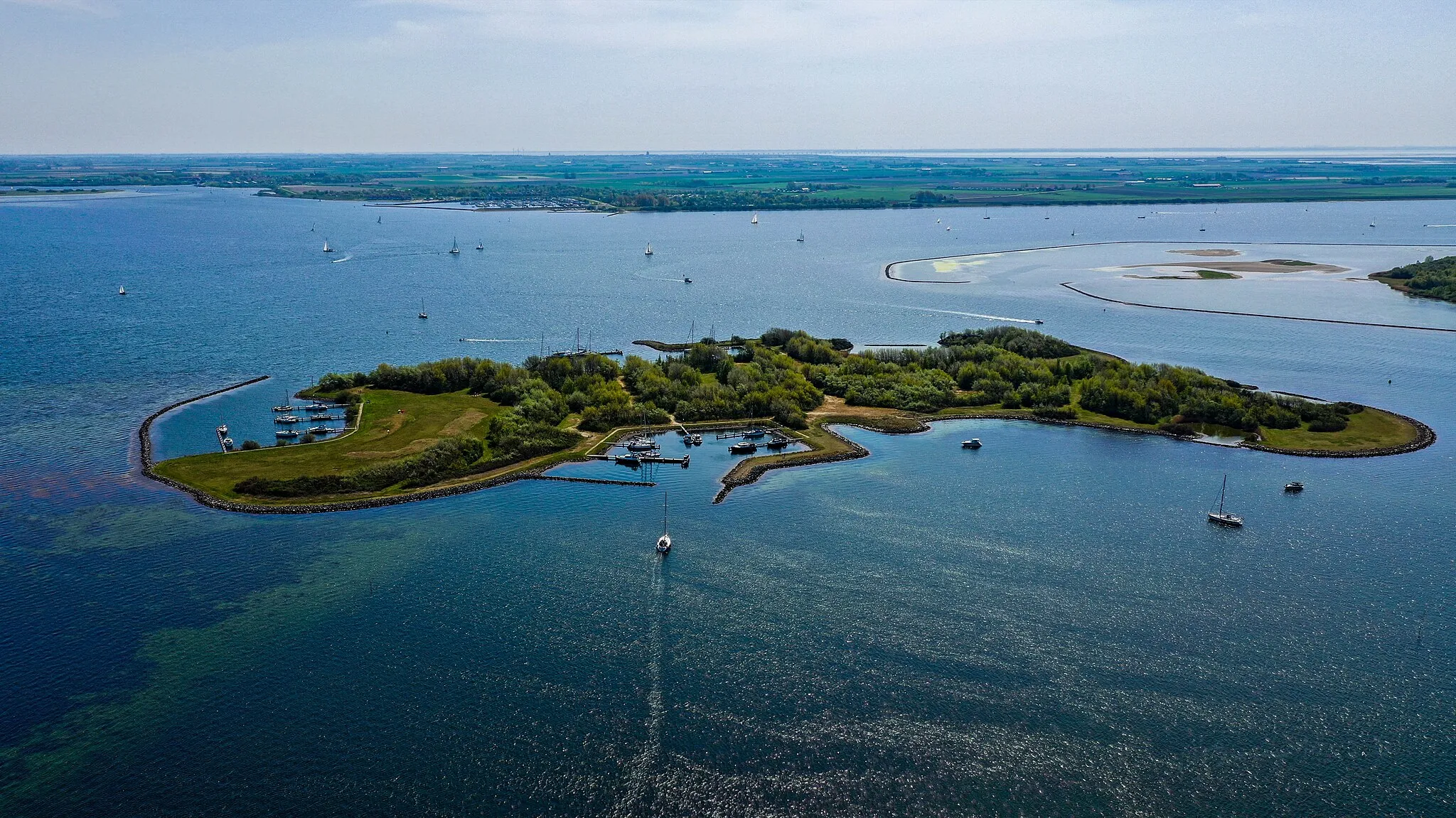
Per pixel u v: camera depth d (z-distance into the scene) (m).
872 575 133.50
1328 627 120.12
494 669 109.94
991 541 145.00
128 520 152.00
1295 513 155.75
